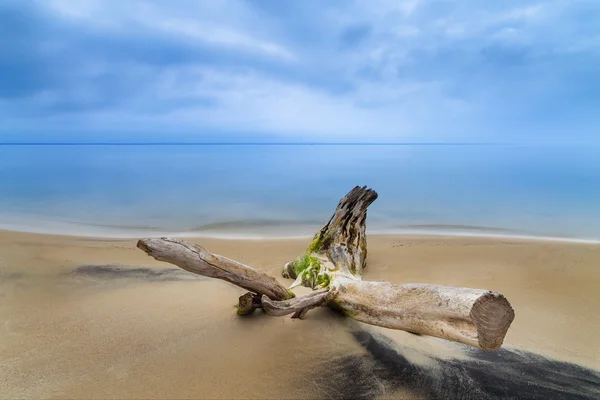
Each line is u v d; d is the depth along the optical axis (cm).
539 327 430
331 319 427
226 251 761
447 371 345
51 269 604
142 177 2258
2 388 300
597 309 474
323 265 534
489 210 1308
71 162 3466
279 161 3841
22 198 1477
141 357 347
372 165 3262
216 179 2198
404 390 318
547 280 572
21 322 414
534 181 1983
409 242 859
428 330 316
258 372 330
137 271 610
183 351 357
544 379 336
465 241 863
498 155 4647
